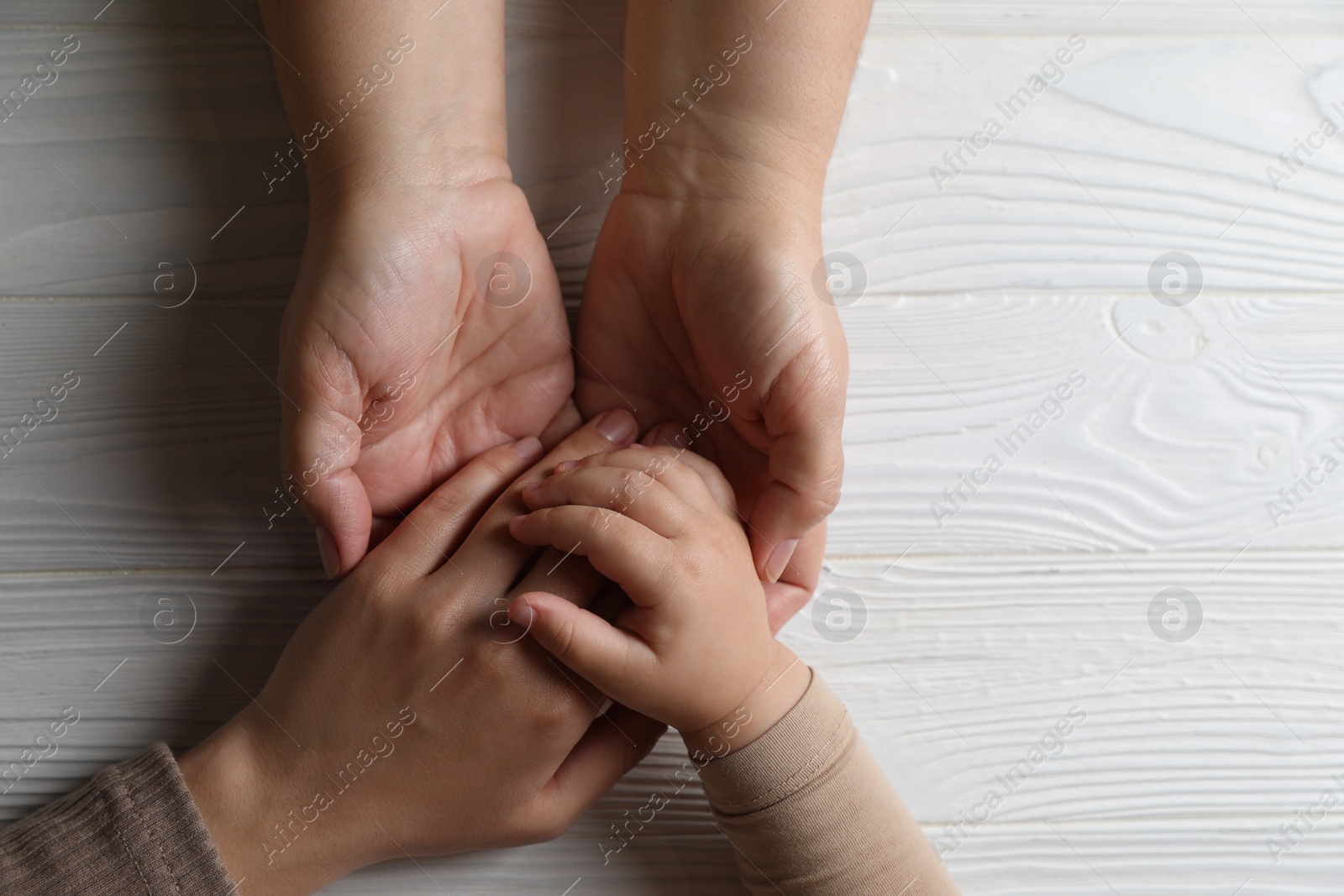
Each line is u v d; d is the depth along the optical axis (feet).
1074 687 2.43
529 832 2.29
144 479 2.36
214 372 2.38
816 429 2.26
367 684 2.25
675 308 2.31
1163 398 2.47
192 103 2.38
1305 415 2.47
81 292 2.37
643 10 2.31
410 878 2.35
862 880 2.25
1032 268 2.47
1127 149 2.48
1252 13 2.50
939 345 2.46
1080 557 2.44
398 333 2.23
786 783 2.25
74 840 2.21
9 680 2.34
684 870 2.37
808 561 2.38
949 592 2.43
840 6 2.27
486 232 2.28
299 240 2.39
